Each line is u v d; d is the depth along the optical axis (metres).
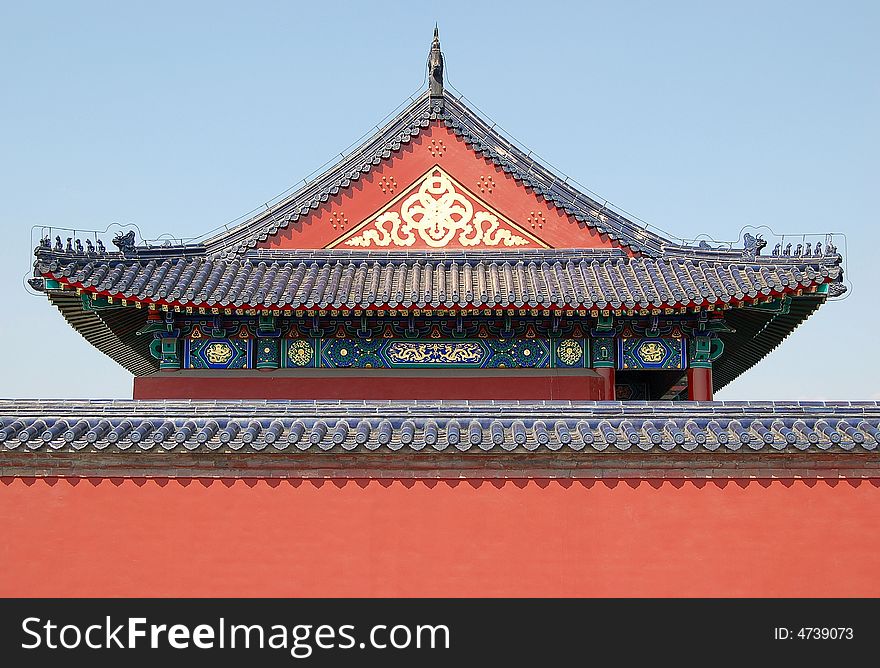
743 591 14.73
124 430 14.60
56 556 14.66
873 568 14.78
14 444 14.22
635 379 24.98
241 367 18.62
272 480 14.95
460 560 14.79
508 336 18.88
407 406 15.36
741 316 19.64
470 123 20.25
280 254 19.16
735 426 14.97
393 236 19.48
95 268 17.09
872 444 14.29
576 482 15.03
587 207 19.70
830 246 17.50
